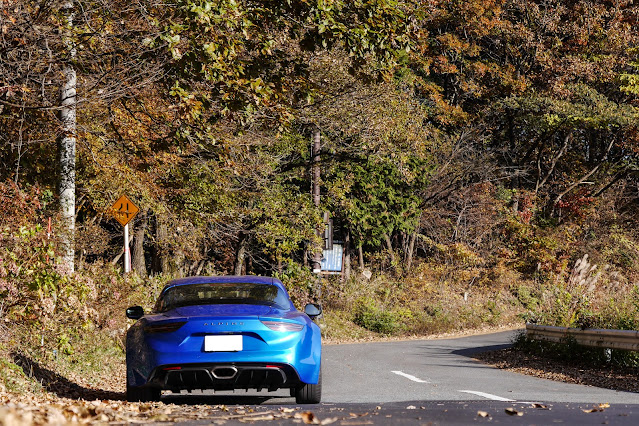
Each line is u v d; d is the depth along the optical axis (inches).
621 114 2583.7
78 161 1075.3
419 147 1775.3
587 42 2746.1
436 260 2284.7
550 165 2859.3
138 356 425.1
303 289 1646.2
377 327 1740.9
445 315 1945.1
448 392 553.9
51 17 681.6
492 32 2655.0
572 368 813.2
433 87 2514.8
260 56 768.9
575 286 1093.8
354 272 2076.8
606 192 2775.6
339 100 1489.9
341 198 1875.0
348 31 749.9
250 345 416.8
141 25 735.7
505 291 2287.2
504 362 908.0
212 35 673.6
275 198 1600.6
